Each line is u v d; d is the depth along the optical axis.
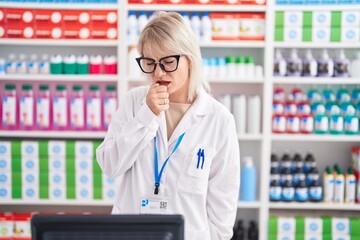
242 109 3.38
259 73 3.34
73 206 3.71
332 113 3.38
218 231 1.74
